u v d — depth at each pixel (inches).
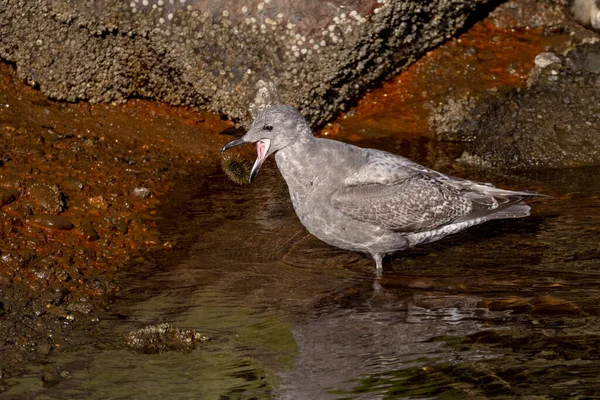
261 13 529.7
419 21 571.8
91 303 391.2
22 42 541.6
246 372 335.6
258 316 378.3
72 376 335.6
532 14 645.3
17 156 496.7
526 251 429.4
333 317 375.9
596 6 616.1
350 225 410.9
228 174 497.0
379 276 413.7
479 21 644.7
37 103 548.7
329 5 528.4
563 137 546.6
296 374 331.9
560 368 328.5
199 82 549.0
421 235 422.9
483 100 580.1
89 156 511.8
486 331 357.7
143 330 360.8
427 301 386.6
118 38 536.4
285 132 407.5
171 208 479.2
